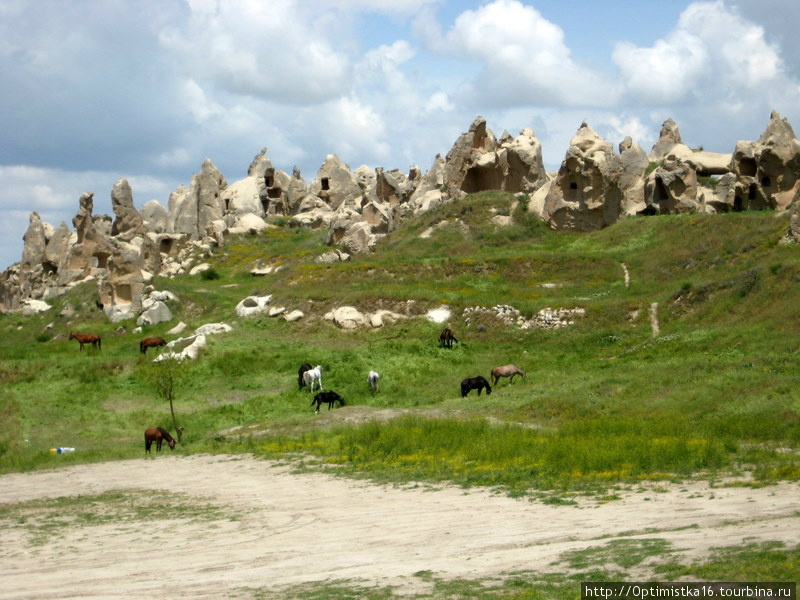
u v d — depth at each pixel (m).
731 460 21.58
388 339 51.06
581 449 22.97
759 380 30.36
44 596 13.04
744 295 45.66
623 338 47.06
